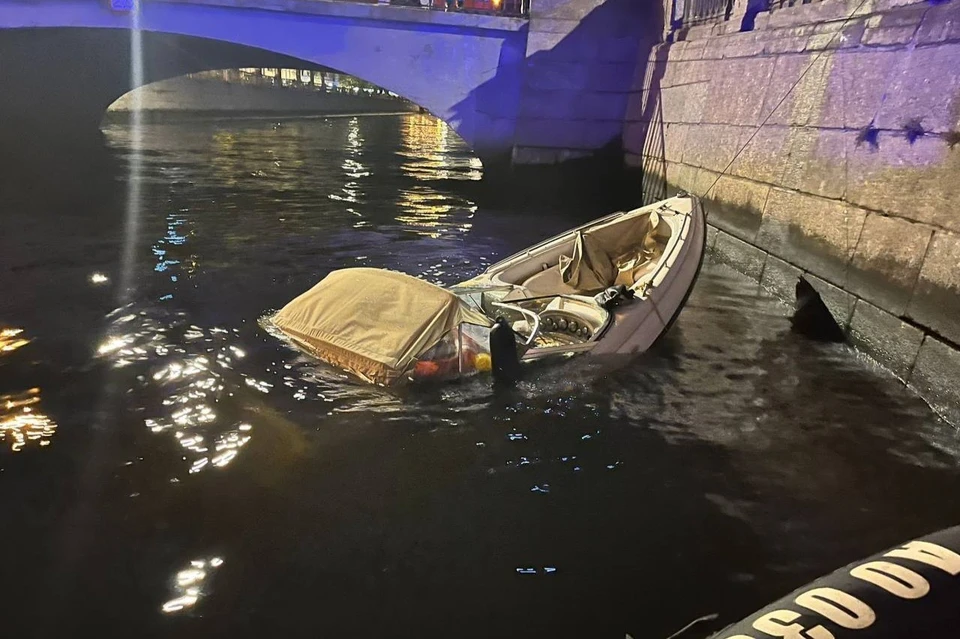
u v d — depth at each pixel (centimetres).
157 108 3197
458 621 342
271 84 4106
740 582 379
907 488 479
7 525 387
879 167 702
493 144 1792
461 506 434
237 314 719
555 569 382
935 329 599
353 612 344
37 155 1812
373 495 439
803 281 822
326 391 561
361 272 627
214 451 472
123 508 408
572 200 1720
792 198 866
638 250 816
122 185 1521
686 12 1390
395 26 1691
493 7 1769
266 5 1619
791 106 895
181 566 367
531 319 651
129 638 321
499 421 539
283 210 1347
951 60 618
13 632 319
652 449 515
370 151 2583
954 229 586
